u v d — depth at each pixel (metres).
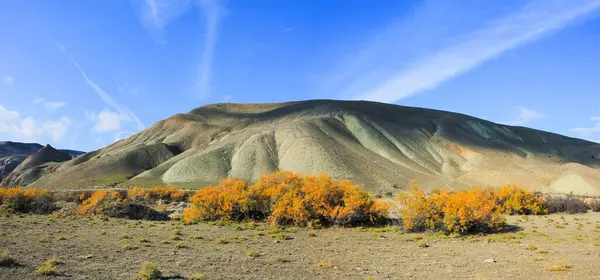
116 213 35.47
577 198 48.16
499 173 138.50
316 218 32.09
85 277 13.70
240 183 35.91
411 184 33.44
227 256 18.56
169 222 32.84
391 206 39.50
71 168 143.00
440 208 29.11
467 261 18.34
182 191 65.38
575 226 30.94
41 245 19.30
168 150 168.50
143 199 55.91
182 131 196.00
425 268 16.81
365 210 32.31
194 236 24.22
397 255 19.84
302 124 178.88
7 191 39.69
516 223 33.00
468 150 174.50
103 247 19.61
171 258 17.53
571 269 16.33
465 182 132.12
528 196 42.66
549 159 185.75
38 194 40.78
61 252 17.78
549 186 121.56
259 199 34.22
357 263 17.75
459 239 25.64
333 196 33.56
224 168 138.50
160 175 135.88
